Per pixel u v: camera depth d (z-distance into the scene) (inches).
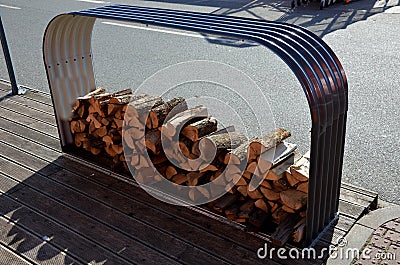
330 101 82.5
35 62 237.1
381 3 317.4
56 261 90.0
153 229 99.2
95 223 101.7
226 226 99.4
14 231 99.7
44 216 104.7
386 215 101.0
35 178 120.9
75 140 133.3
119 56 238.5
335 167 93.6
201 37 268.7
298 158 102.0
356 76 191.9
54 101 127.8
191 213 104.3
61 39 124.0
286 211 95.7
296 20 280.5
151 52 243.0
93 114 124.9
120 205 108.0
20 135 146.0
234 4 336.5
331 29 259.9
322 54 86.3
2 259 91.1
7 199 111.7
